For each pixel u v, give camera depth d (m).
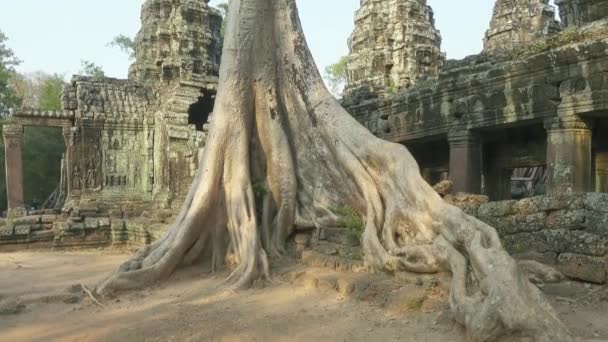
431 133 13.28
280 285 6.77
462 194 7.57
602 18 9.91
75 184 20.53
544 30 20.11
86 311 6.08
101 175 20.89
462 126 12.27
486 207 6.32
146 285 7.18
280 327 5.03
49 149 35.41
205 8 22.44
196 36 21.84
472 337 4.17
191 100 19.94
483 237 5.10
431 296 5.22
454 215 5.66
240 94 8.48
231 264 7.68
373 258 6.38
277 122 8.62
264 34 8.68
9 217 18.84
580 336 4.01
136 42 24.41
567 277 5.23
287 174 8.40
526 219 5.75
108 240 16.53
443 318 4.73
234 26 8.66
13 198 19.77
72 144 20.58
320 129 8.26
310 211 8.20
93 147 20.81
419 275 5.67
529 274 5.22
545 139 12.88
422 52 20.64
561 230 5.34
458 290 4.73
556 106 9.98
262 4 8.68
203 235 8.02
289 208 8.28
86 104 20.89
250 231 7.52
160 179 19.52
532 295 4.27
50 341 4.96
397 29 20.83
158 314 5.72
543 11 20.77
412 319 4.95
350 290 5.89
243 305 5.92
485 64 11.77
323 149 8.21
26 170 34.97
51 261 12.30
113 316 5.76
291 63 8.75
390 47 21.02
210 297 6.40
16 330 5.37
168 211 17.56
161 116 19.91
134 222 16.19
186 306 6.00
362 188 7.21
